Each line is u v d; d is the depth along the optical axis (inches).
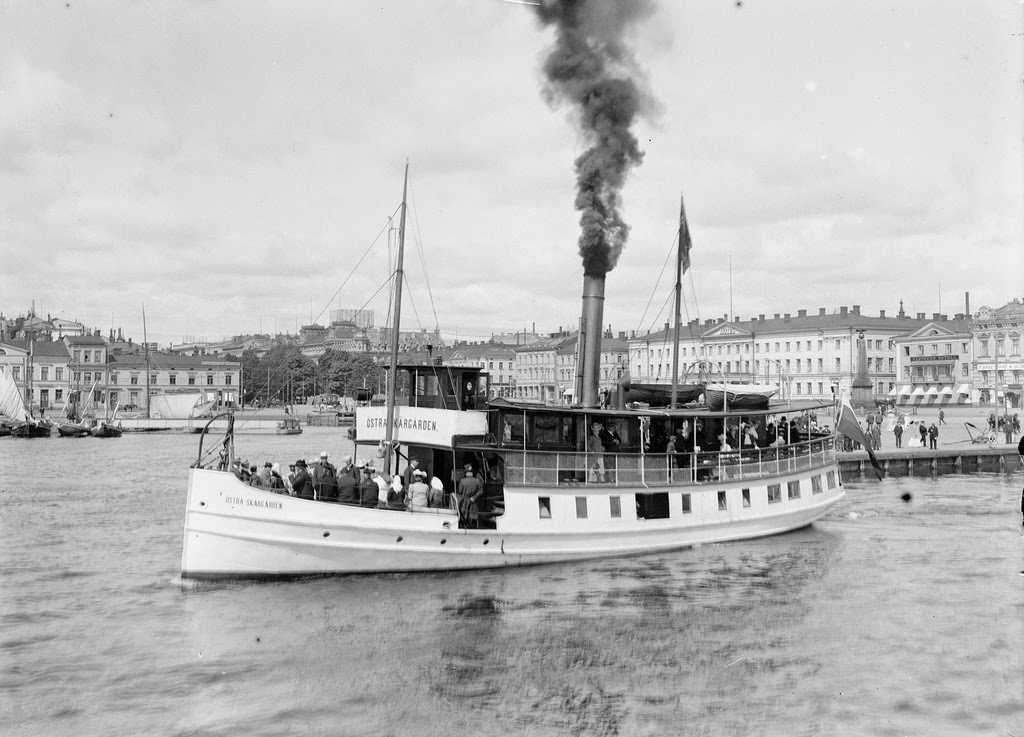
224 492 1107.3
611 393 1427.2
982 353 5693.9
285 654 918.4
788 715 791.1
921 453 2600.9
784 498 1489.9
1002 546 1438.2
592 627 1003.3
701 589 1151.0
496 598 1096.8
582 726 769.6
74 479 2549.2
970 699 821.9
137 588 1161.4
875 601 1111.6
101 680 858.1
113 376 7401.6
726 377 7199.8
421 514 1154.7
